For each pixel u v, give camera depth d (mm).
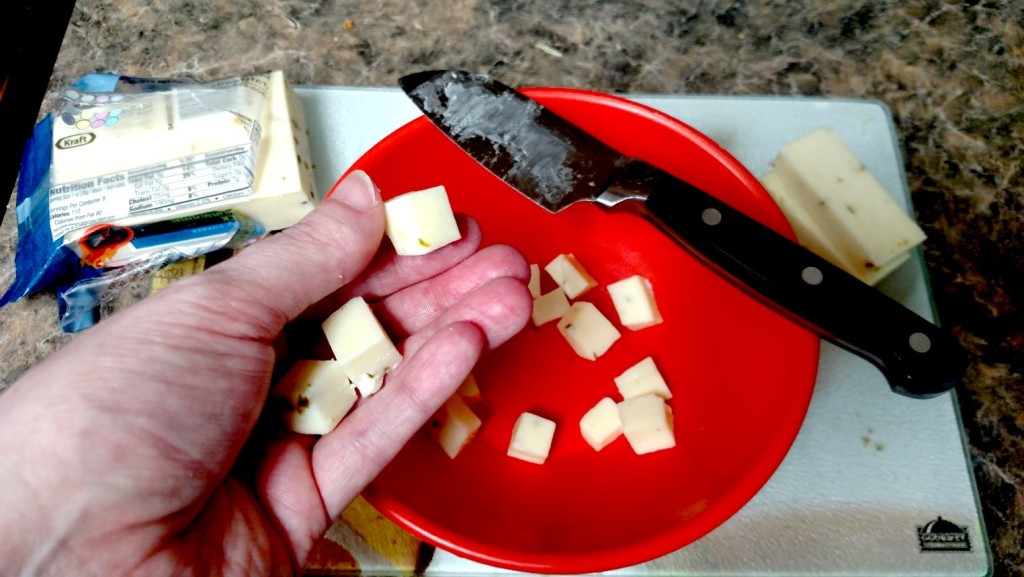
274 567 217
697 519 214
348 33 357
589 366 304
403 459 245
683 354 293
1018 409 283
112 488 191
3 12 353
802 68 349
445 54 353
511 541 225
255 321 219
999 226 314
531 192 260
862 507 260
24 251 289
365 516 261
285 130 294
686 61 352
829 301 228
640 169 258
